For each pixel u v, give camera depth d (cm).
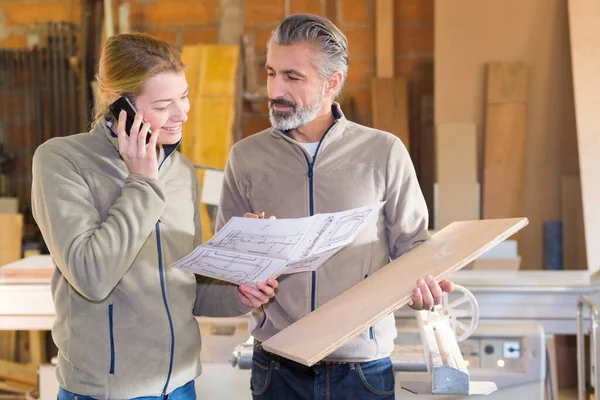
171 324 159
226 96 382
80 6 429
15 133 438
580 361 233
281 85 178
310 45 176
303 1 418
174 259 162
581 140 352
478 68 384
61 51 431
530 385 221
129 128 152
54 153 152
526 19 381
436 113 385
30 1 435
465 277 247
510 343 224
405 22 416
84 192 151
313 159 184
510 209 375
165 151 161
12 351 373
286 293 183
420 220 186
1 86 436
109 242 144
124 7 412
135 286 155
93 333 153
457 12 385
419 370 212
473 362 224
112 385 153
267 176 186
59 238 145
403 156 185
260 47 421
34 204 154
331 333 146
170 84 152
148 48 152
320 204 182
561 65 379
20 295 248
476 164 373
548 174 381
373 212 157
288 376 183
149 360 156
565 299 239
